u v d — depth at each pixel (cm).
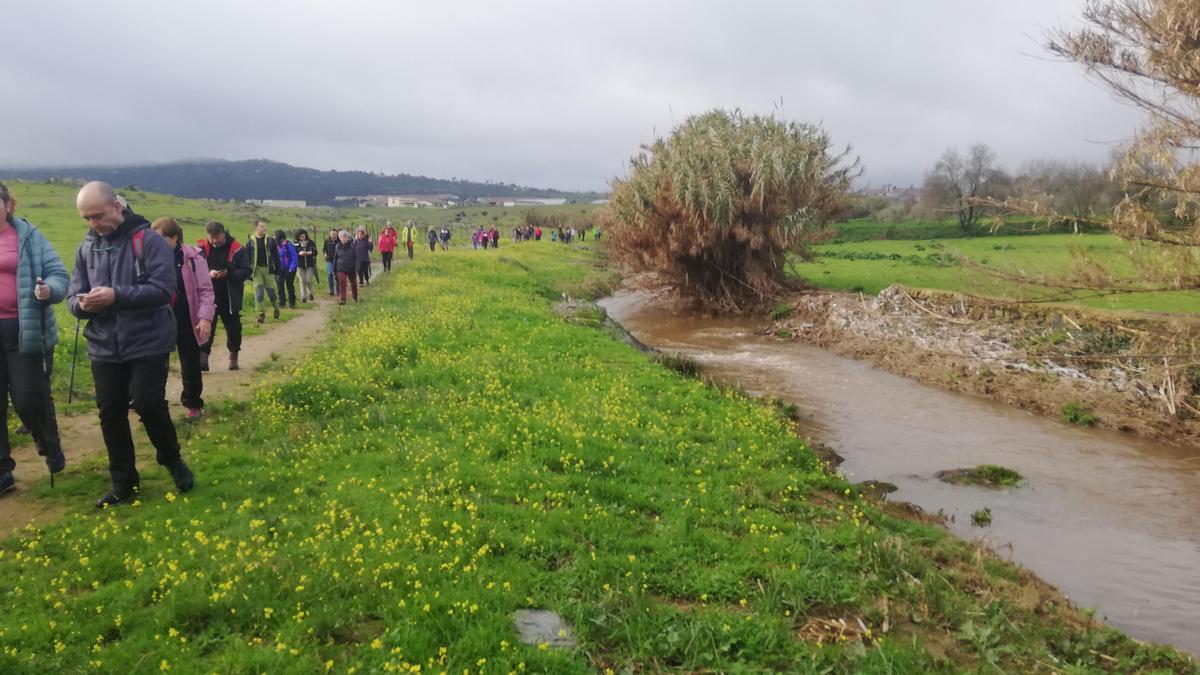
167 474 744
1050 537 892
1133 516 964
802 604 598
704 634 530
